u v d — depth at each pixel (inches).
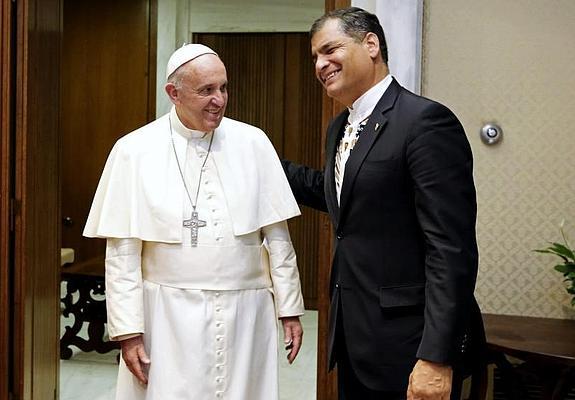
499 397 124.3
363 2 124.9
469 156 78.1
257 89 280.5
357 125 85.0
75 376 187.6
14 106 128.5
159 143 93.1
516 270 129.1
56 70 143.8
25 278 130.2
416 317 80.0
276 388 95.4
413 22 122.7
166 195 90.7
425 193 75.4
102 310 199.5
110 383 182.2
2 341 129.2
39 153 135.3
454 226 74.4
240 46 279.9
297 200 104.7
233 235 91.4
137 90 265.6
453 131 77.6
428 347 73.2
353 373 87.2
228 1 273.7
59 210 147.7
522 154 127.6
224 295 90.6
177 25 271.0
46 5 136.9
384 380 81.0
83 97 267.6
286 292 94.0
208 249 90.4
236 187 92.4
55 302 146.6
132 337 89.4
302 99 278.1
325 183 90.6
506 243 129.2
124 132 266.5
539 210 127.9
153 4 264.1
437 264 74.0
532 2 125.6
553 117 126.4
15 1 127.1
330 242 126.7
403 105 80.2
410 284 79.9
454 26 127.5
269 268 96.1
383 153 79.2
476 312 81.9
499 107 127.5
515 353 106.3
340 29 81.5
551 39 125.5
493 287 130.1
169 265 90.3
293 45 277.1
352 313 83.0
